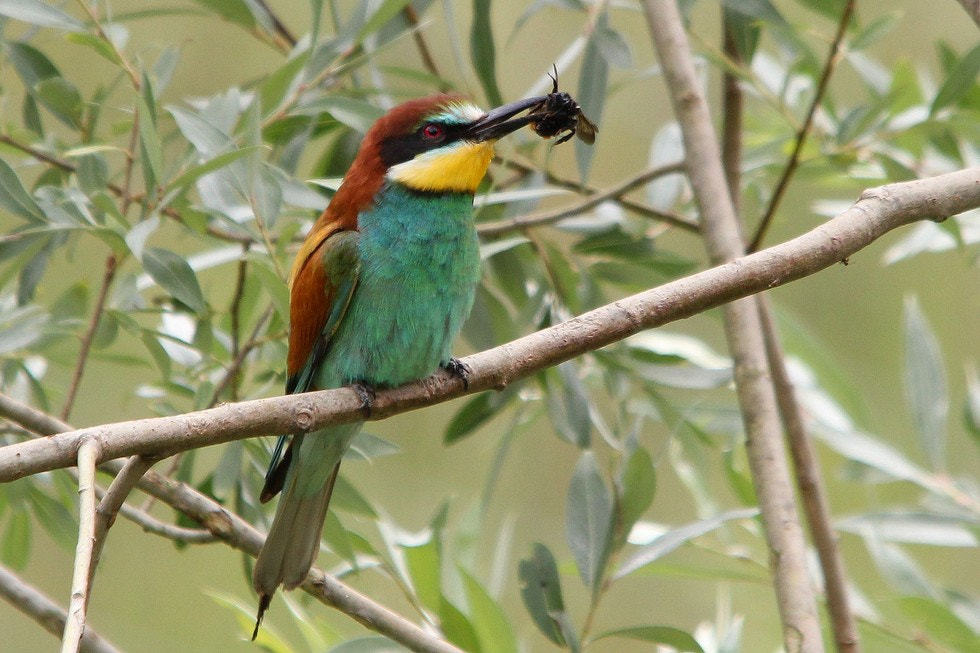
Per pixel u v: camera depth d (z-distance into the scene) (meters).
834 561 9.40
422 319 9.13
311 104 9.70
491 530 15.65
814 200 16.27
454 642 8.99
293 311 9.28
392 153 9.37
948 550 15.25
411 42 13.61
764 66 12.72
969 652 9.67
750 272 7.15
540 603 8.37
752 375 8.83
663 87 16.42
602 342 7.29
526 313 10.32
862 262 16.47
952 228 10.88
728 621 9.95
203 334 9.43
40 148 10.37
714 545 10.93
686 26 10.91
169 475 9.40
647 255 10.91
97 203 8.64
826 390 12.14
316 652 9.03
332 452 8.50
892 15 10.48
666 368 10.18
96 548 6.48
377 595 15.02
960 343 15.98
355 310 9.14
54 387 10.96
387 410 7.65
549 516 15.81
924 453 11.19
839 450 11.27
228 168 8.79
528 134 11.20
